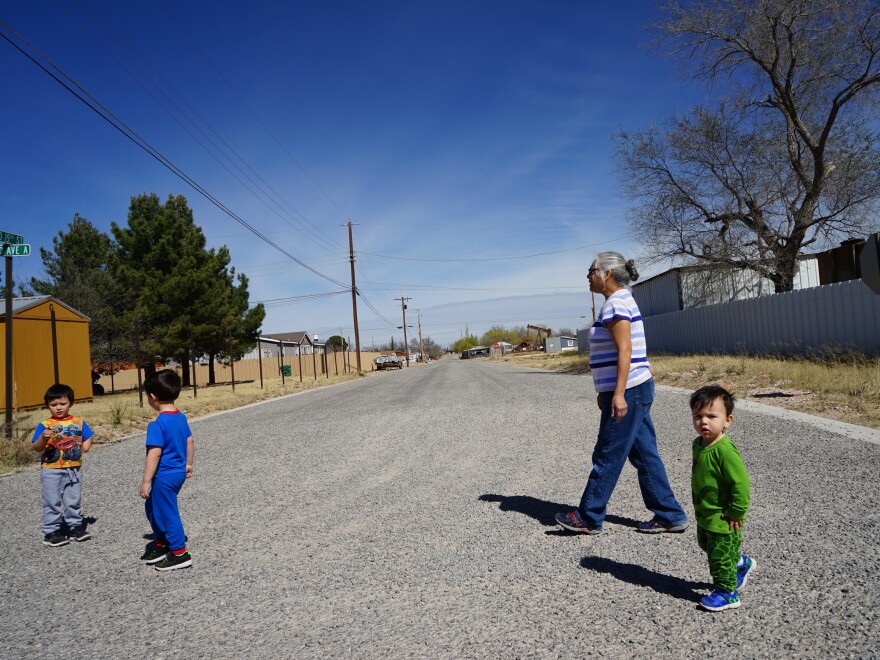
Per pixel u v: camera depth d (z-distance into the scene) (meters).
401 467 6.94
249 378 52.78
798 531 3.82
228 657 2.72
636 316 4.10
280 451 8.66
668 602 2.99
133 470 7.88
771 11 19.44
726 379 12.84
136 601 3.45
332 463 7.47
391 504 5.31
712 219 22.27
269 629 2.99
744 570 3.02
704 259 22.59
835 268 20.56
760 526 3.97
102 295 27.75
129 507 5.82
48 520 4.66
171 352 29.09
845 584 3.01
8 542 4.84
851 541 3.58
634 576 3.36
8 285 10.00
